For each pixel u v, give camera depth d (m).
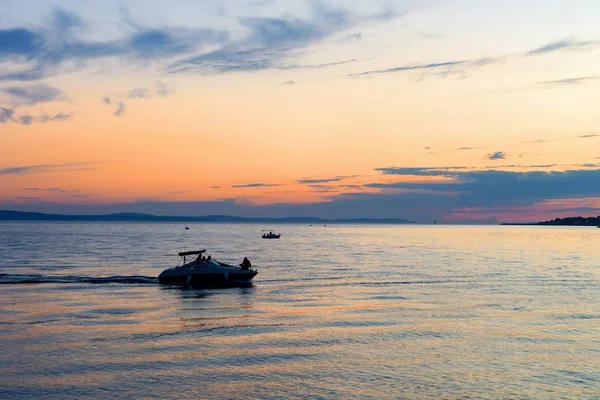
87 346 27.52
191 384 22.41
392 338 29.67
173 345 27.92
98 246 112.94
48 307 37.62
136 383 22.41
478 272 62.69
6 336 29.28
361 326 32.44
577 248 128.25
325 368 24.56
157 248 107.50
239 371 24.03
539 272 63.34
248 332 30.83
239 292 45.78
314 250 109.81
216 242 147.50
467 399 21.34
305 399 21.12
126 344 27.97
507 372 24.28
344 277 56.84
